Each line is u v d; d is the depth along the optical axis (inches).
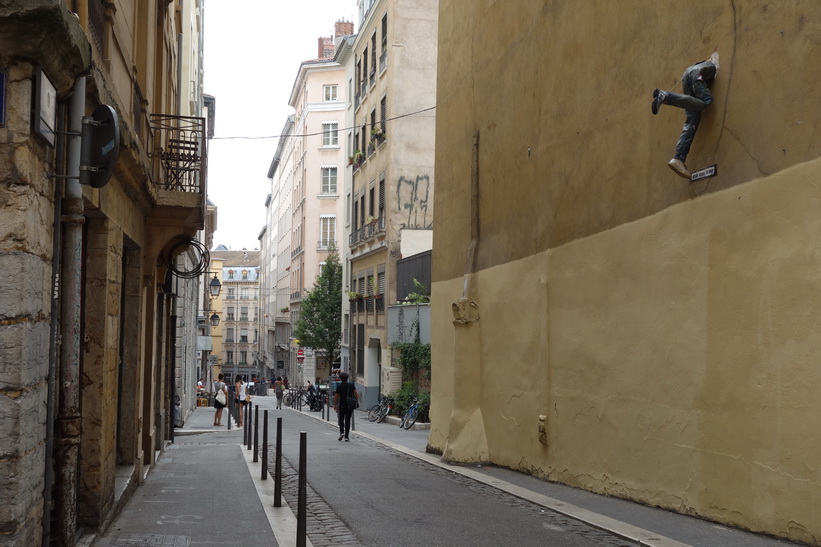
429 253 1126.4
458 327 609.3
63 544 240.2
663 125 365.1
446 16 718.5
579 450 441.7
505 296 559.8
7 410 182.1
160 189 472.4
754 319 297.9
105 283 309.7
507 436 548.1
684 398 340.8
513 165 556.7
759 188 297.0
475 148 630.5
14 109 187.5
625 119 402.0
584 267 442.6
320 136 2864.2
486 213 606.2
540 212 507.5
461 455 581.0
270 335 4298.7
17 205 186.4
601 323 420.8
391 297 1359.5
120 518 340.2
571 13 470.6
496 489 446.0
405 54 1396.4
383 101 1456.7
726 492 311.0
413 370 1144.2
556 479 469.4
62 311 244.8
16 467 182.2
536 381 503.5
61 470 241.8
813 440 266.5
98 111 233.5
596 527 324.5
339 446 737.0
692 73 323.9
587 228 441.1
